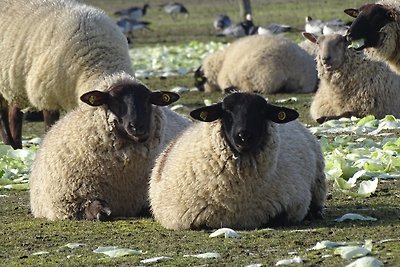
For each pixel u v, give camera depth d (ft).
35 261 72.38
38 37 127.65
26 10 130.93
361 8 118.32
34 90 127.65
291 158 84.33
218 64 213.25
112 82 92.53
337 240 75.36
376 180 97.19
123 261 70.79
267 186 81.20
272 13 363.76
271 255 70.64
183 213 81.71
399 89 153.28
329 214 88.53
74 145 90.89
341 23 219.00
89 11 129.39
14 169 121.60
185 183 81.46
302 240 75.92
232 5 446.19
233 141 78.69
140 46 323.78
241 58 205.36
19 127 143.23
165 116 94.48
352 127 142.72
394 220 83.20
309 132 90.94
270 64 201.67
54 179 91.30
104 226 86.38
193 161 81.20
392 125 139.54
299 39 281.33
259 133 78.95
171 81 233.35
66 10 129.08
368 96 151.84
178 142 86.38
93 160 90.27
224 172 79.71
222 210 80.94
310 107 169.58
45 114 131.75
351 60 152.15
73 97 125.59
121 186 91.50
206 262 69.15
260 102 79.97
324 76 154.71
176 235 80.23
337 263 66.74
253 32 304.30
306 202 84.94
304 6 373.40
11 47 130.00
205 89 214.90
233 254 71.61
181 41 336.29
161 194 83.76
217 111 80.12
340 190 100.22
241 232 79.92
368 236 76.28
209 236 78.69
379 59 120.67
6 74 131.03
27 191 110.93
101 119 90.17
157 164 87.81
